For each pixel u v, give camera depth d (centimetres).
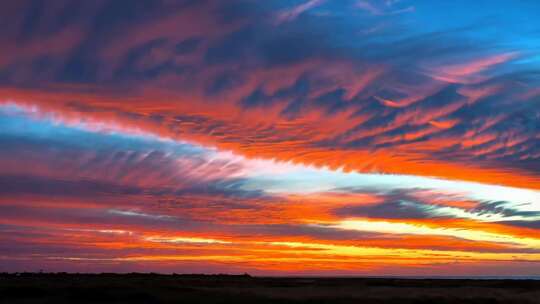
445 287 7362
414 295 5872
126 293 5144
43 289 5409
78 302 4809
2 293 5156
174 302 4747
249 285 7531
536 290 6856
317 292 6103
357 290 6575
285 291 6231
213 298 5022
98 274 10825
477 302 5272
